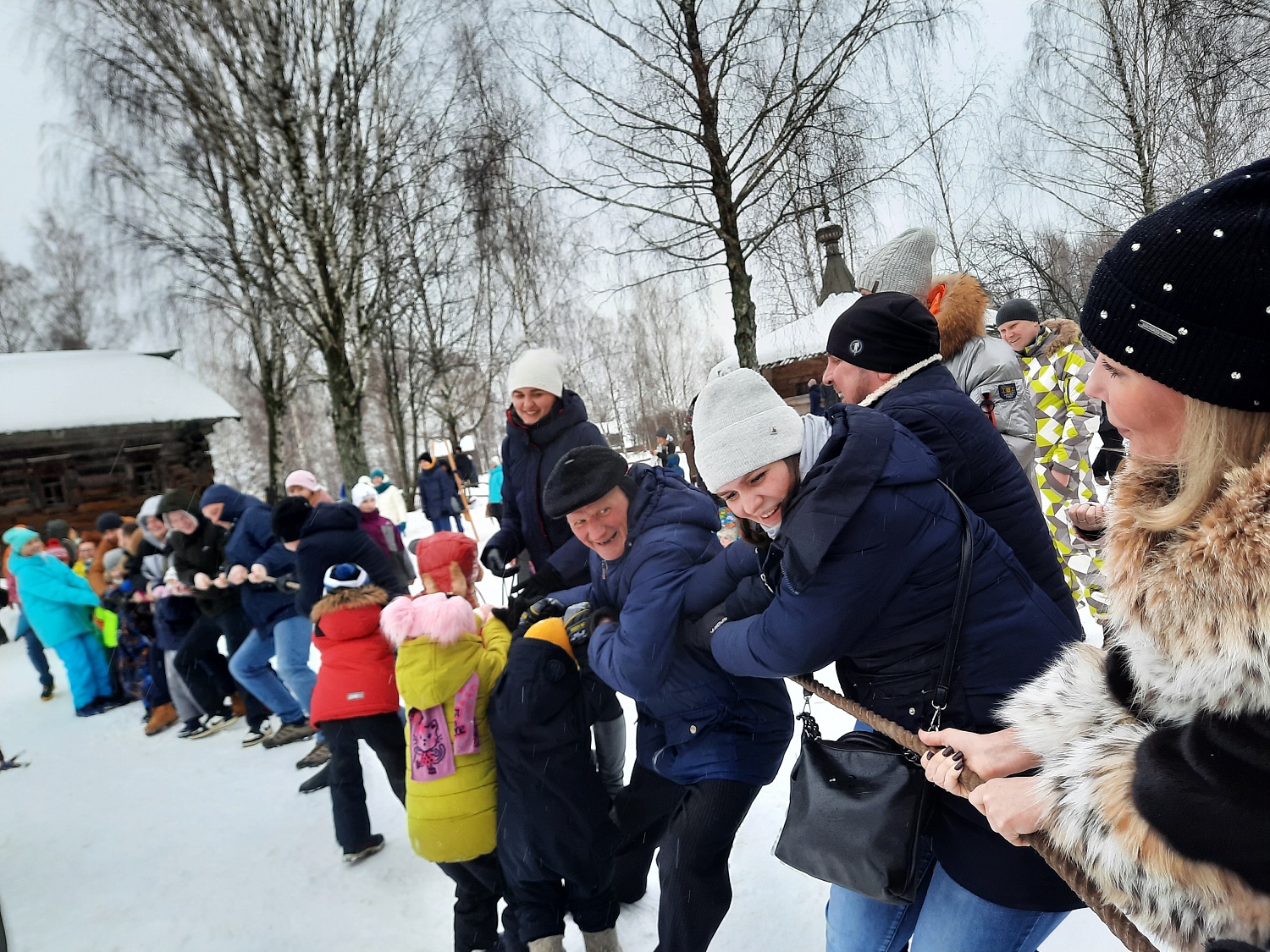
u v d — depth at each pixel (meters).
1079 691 1.09
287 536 4.21
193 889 3.45
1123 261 0.91
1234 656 0.76
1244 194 0.83
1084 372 4.43
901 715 1.57
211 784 4.67
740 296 9.09
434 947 2.86
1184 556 0.82
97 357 13.84
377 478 12.83
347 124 11.95
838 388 2.09
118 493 13.16
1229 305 0.80
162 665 5.89
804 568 1.45
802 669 1.56
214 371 19.58
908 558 1.45
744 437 1.67
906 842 1.50
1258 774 0.76
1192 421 0.85
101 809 4.53
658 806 2.51
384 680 3.31
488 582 8.81
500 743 2.37
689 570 2.06
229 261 12.34
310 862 3.55
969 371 3.66
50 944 3.15
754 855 3.03
